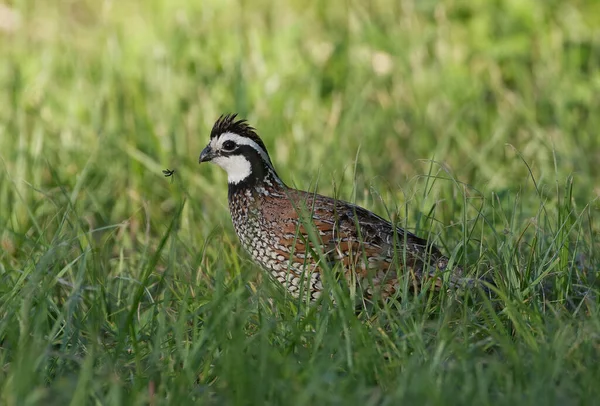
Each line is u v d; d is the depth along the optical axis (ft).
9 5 68.74
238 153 34.19
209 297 30.42
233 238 37.81
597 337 26.13
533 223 33.14
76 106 50.31
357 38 58.29
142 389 25.45
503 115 50.01
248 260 34.53
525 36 54.95
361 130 49.26
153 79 53.06
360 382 24.31
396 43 55.83
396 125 49.75
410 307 28.81
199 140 47.70
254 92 51.03
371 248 32.32
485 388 23.61
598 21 57.52
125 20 65.36
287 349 26.53
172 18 63.10
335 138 46.83
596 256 33.32
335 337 25.64
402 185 43.16
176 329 27.14
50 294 30.58
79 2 70.90
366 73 54.34
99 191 42.88
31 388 24.30
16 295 28.99
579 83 52.06
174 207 41.01
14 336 26.58
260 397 23.43
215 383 26.25
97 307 30.01
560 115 49.44
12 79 53.62
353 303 29.76
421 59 54.95
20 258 35.99
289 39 55.72
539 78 53.31
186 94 52.01
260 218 33.58
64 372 27.07
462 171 44.19
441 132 48.96
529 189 42.01
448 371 24.94
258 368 24.79
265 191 34.09
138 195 41.68
